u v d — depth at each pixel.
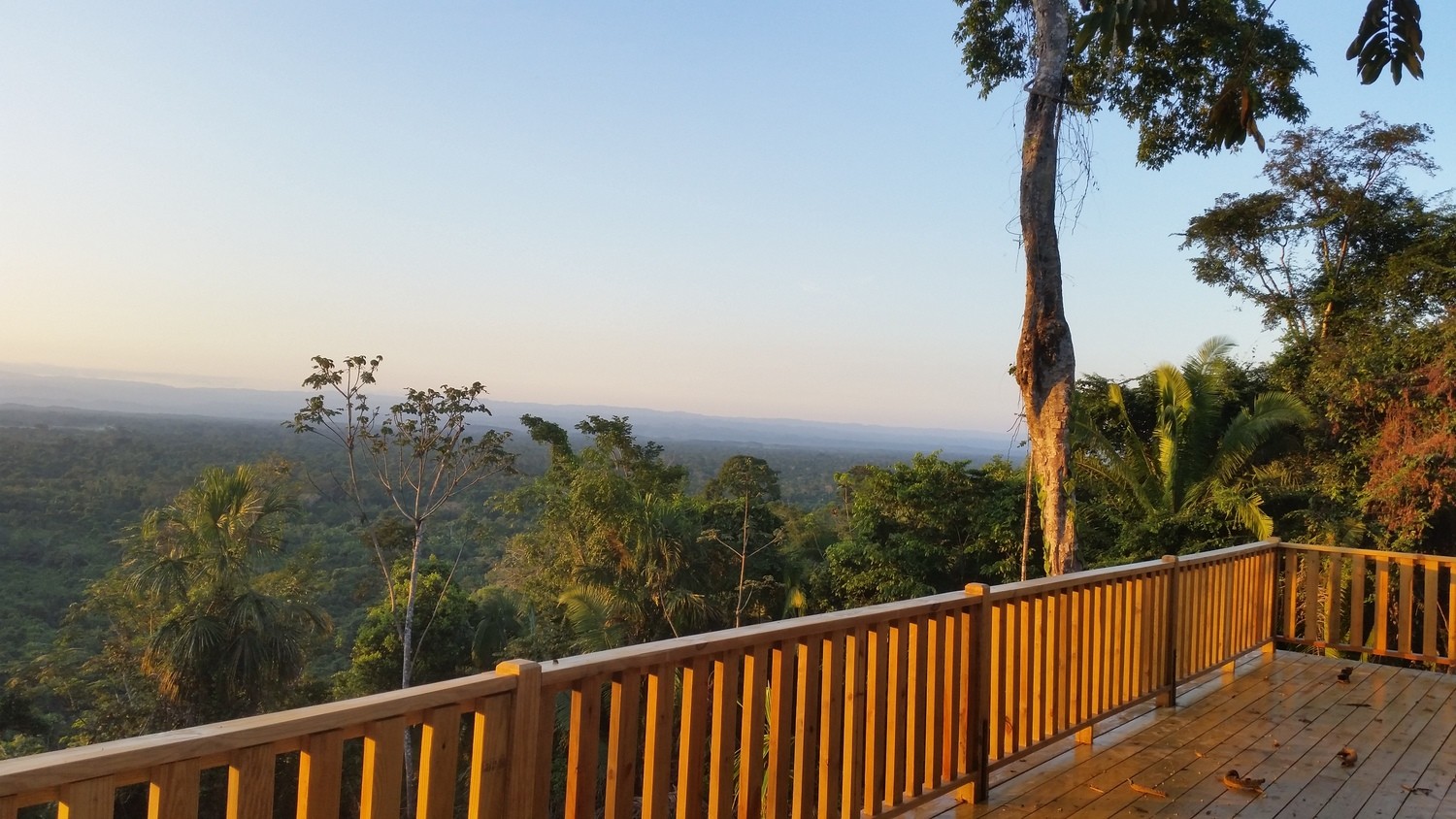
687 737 2.66
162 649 19.11
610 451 25.42
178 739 1.63
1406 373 13.79
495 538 31.80
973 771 3.73
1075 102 10.30
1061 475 9.52
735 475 23.89
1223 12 10.12
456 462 20.97
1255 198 19.75
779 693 2.93
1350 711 5.23
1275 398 14.98
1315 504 14.36
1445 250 16.56
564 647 21.58
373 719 1.94
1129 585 4.91
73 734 20.42
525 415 24.77
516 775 2.20
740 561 22.84
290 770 15.05
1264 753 4.47
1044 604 4.20
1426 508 12.88
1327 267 19.05
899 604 3.42
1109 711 4.65
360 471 51.66
